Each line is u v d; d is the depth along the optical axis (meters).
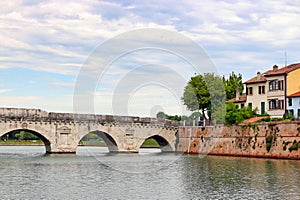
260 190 48.41
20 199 44.25
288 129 83.50
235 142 95.25
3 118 95.69
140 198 44.44
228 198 44.47
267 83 109.06
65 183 53.78
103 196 45.59
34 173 63.19
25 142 177.62
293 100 102.88
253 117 101.94
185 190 48.59
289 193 46.66
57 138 102.12
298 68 106.00
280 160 81.00
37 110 100.25
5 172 64.19
